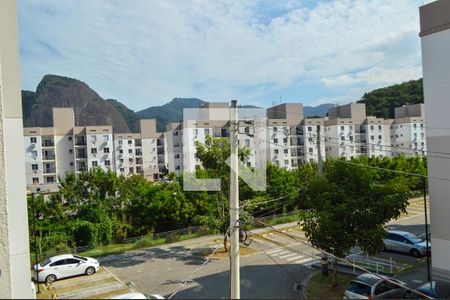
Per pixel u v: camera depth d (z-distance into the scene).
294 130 56.69
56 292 6.39
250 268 15.19
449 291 12.39
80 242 23.75
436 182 13.72
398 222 26.55
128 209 26.97
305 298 11.34
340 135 59.06
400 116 70.00
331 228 12.51
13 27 5.96
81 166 55.94
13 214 5.60
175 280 14.52
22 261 5.61
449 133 13.29
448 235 13.34
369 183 13.54
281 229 24.73
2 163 5.55
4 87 5.72
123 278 15.41
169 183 28.20
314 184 13.97
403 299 11.80
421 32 14.01
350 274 14.63
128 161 60.16
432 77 13.74
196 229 24.69
